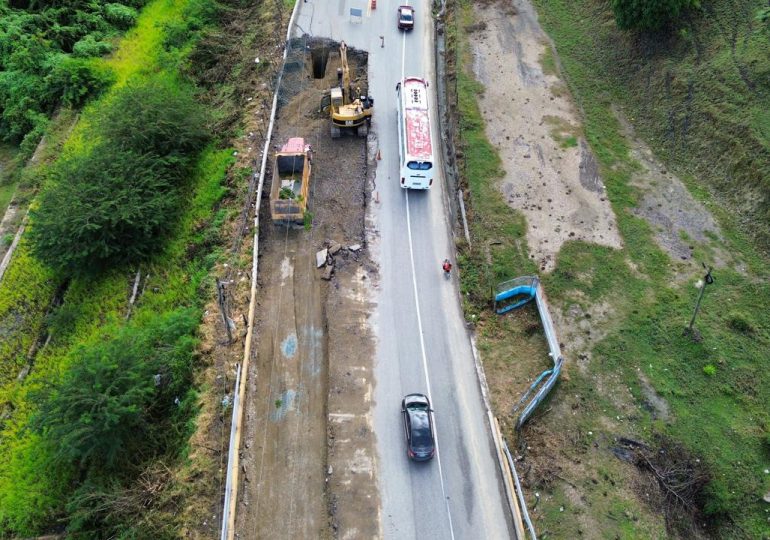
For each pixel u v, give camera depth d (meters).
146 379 25.77
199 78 42.69
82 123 41.66
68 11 49.28
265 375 26.34
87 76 43.91
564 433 24.86
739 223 31.64
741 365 26.67
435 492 23.02
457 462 23.80
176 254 32.84
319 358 27.02
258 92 38.91
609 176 34.38
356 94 37.25
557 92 39.31
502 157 35.28
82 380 24.84
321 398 25.73
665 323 28.16
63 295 33.47
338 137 35.88
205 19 46.44
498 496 22.98
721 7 38.69
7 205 40.75
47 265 32.50
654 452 24.52
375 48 41.88
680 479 23.84
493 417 24.98
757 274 29.70
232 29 45.41
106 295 31.98
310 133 36.25
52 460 26.17
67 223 30.98
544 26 44.12
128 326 28.97
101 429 23.44
